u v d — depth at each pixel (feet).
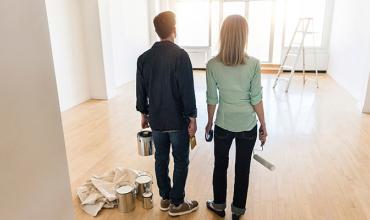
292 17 26.94
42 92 4.43
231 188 8.98
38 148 4.42
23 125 4.12
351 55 20.06
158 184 7.75
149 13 27.14
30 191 4.34
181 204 7.69
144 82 6.89
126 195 7.85
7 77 3.81
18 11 3.91
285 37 27.45
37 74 4.30
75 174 9.87
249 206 8.18
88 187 8.77
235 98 6.30
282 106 17.30
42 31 4.34
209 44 29.32
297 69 27.58
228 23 5.90
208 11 28.48
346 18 21.76
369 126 14.02
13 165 4.00
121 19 22.22
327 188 9.01
